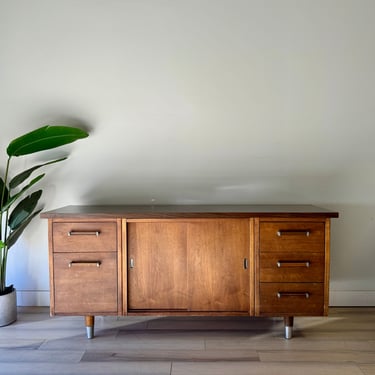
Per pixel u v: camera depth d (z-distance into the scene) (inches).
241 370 60.1
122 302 70.9
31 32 77.4
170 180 86.4
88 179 86.5
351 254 88.2
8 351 66.8
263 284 69.8
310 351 66.5
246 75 79.8
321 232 69.2
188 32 77.5
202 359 63.8
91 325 71.9
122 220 69.9
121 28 77.2
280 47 78.2
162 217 69.7
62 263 70.5
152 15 76.6
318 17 76.5
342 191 86.4
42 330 75.7
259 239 69.4
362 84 79.8
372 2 75.4
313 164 84.9
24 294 89.0
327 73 79.4
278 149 84.1
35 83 80.0
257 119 82.3
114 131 83.0
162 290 71.6
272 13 76.6
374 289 88.3
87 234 69.9
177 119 82.2
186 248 70.9
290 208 76.7
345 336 72.7
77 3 76.3
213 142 83.8
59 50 78.4
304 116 82.0
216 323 79.7
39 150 74.9
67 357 64.6
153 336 73.1
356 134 82.7
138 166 85.7
